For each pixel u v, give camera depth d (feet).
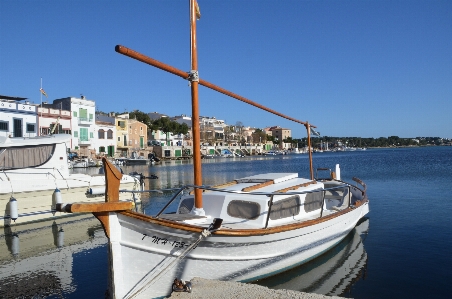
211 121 479.41
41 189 54.03
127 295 20.93
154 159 245.24
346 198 46.88
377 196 76.13
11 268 34.47
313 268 33.04
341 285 29.22
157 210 66.23
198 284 22.49
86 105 196.85
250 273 26.55
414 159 253.03
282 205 29.86
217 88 26.40
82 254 39.14
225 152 400.06
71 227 52.34
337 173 55.77
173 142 315.17
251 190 30.50
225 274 24.93
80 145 193.16
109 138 216.95
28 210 52.90
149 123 299.17
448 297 26.81
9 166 54.13
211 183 120.26
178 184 113.70
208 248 23.31
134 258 20.99
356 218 43.11
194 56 25.25
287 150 560.61
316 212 34.58
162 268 21.88
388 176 122.01
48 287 29.63
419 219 51.90
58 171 57.21
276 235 26.58
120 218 20.27
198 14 26.35
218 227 22.30
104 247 41.81
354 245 40.04
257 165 240.94
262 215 27.53
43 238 46.26
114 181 20.21
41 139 56.70
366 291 27.99
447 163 192.03
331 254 36.81
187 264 22.91
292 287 28.91
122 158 216.13
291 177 37.68
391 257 35.76
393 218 53.06
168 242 21.72
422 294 27.32
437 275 30.81
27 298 27.50
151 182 121.39
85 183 59.98
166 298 21.01
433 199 69.97
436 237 42.22
